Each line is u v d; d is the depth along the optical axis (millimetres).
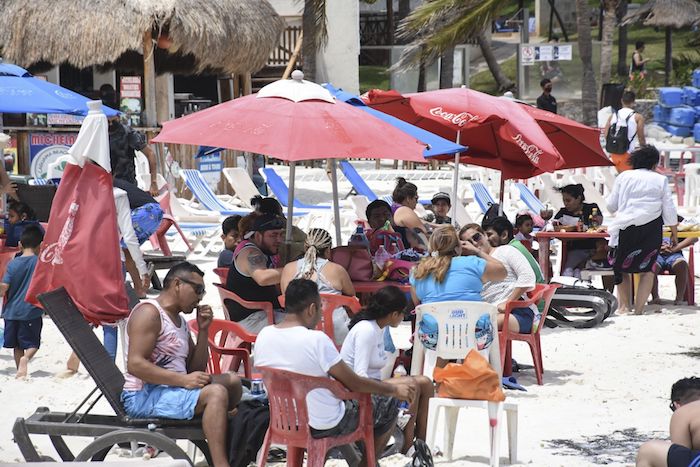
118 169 34062
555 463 19109
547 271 35406
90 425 17141
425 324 21656
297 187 66375
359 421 16797
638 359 27906
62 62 55219
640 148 33844
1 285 25141
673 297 37719
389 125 23219
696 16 103312
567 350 29172
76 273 18922
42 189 33219
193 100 71500
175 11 54250
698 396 15703
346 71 87812
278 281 23016
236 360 23328
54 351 28125
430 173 68875
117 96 72312
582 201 37156
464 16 71312
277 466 18734
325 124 22125
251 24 59281
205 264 41719
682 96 85188
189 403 16938
